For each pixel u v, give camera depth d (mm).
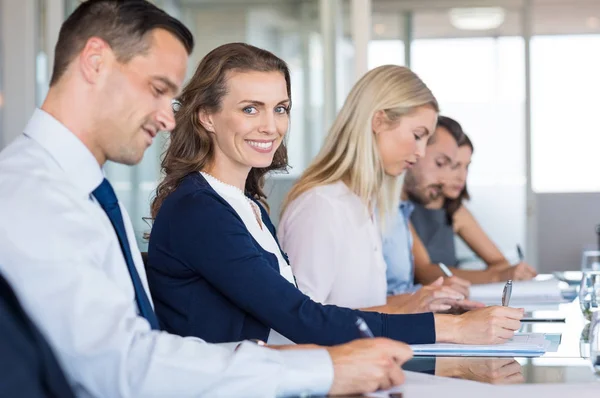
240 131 2064
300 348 1674
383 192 2781
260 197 2393
